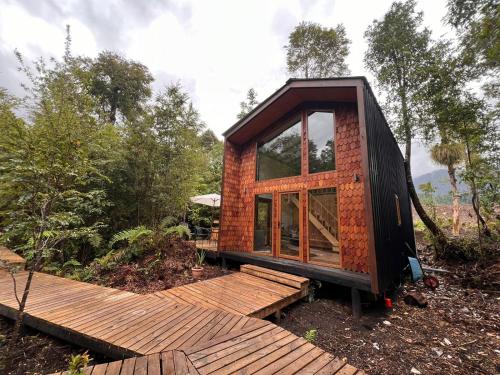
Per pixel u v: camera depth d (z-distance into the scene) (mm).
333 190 5469
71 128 2648
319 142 5980
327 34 13227
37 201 2381
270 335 2637
